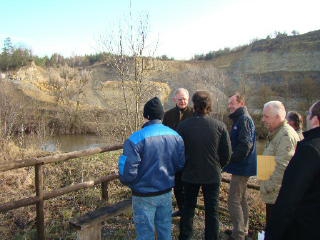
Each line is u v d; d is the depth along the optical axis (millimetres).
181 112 5156
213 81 45531
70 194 6473
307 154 2328
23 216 5660
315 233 2354
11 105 17219
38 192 4547
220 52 79875
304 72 57875
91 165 8195
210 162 4105
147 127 3625
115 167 8227
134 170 3463
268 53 68250
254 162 4570
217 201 4246
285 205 2344
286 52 65875
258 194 6320
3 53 84812
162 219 3752
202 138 4055
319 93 44875
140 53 11242
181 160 3787
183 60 73625
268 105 3943
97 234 4020
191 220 4355
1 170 4078
